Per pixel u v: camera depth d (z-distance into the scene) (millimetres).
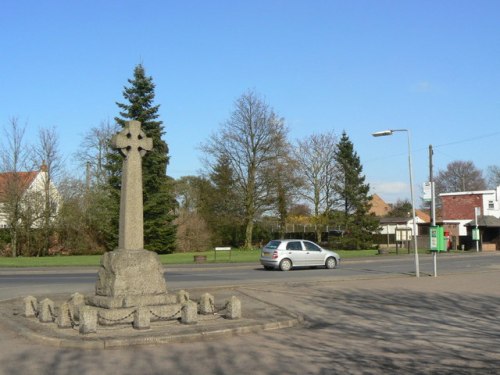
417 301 16234
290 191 53344
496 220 60531
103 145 51531
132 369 7934
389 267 32781
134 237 12055
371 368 8055
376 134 24375
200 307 12742
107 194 47969
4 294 17984
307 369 7984
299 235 65625
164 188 47688
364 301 16344
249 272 29531
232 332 10789
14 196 45875
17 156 55250
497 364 8273
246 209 54094
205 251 52938
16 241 46594
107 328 10617
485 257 45375
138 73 46000
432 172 41000
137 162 12320
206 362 8406
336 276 25797
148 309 10672
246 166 53562
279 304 15664
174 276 26703
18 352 9086
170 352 9102
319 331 11422
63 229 48156
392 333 11148
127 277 11641
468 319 12891
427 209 101188
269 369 7980
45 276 27109
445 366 8148
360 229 57562
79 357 8703
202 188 57781
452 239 60219
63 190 48406
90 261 38219
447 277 24016
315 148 59156
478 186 94188
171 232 47969
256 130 53094
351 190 57594
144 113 45500
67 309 11008
